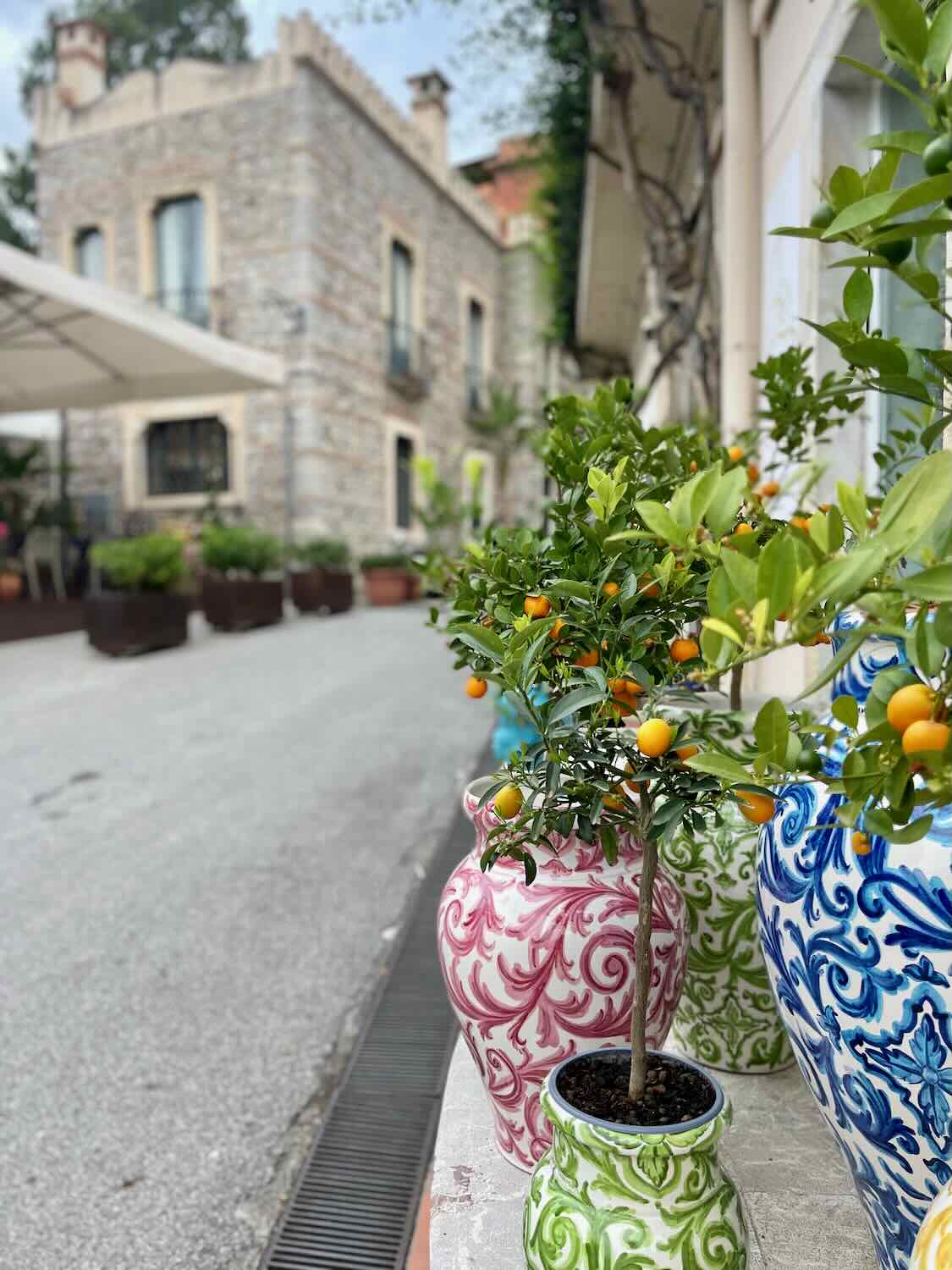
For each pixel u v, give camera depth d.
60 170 15.25
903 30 0.59
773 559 0.55
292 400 13.80
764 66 3.41
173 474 14.84
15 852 3.67
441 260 18.08
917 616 0.58
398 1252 1.58
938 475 0.55
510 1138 1.29
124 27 24.33
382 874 3.38
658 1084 1.05
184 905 3.11
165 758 5.12
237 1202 1.72
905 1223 0.93
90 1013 2.41
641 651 0.92
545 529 1.36
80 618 10.88
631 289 9.51
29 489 14.16
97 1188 1.77
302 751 5.25
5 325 9.07
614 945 1.19
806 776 1.00
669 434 1.33
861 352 0.76
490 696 6.73
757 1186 1.24
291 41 13.41
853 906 0.87
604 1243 0.92
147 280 14.68
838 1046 0.90
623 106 4.91
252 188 13.84
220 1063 2.18
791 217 2.92
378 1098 2.00
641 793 0.96
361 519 15.20
